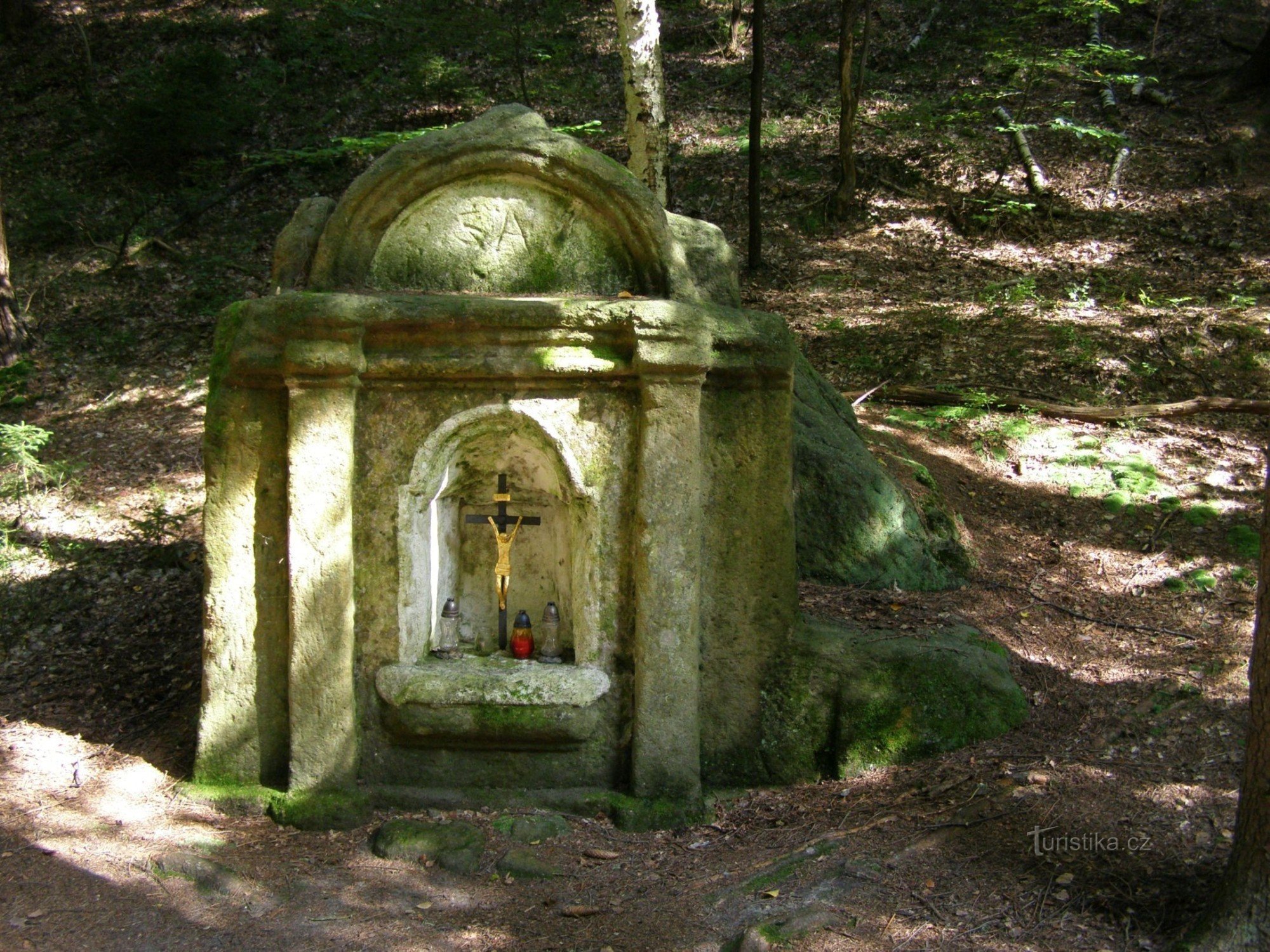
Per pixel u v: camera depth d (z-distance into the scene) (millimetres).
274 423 4938
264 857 4547
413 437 4910
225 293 11859
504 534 5305
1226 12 15586
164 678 6371
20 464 8484
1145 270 10742
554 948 3918
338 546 4824
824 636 5344
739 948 3791
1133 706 5324
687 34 17469
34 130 16047
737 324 4945
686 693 4895
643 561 4852
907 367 9227
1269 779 3412
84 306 11875
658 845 4680
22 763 5406
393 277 5090
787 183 13117
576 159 4992
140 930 4012
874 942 3732
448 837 4621
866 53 12875
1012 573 6828
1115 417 8148
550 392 4922
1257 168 12336
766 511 5117
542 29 17125
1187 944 3457
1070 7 12758
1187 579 6492
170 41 17750
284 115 15586
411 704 4879
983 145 13383
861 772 5094
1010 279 10719
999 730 5215
